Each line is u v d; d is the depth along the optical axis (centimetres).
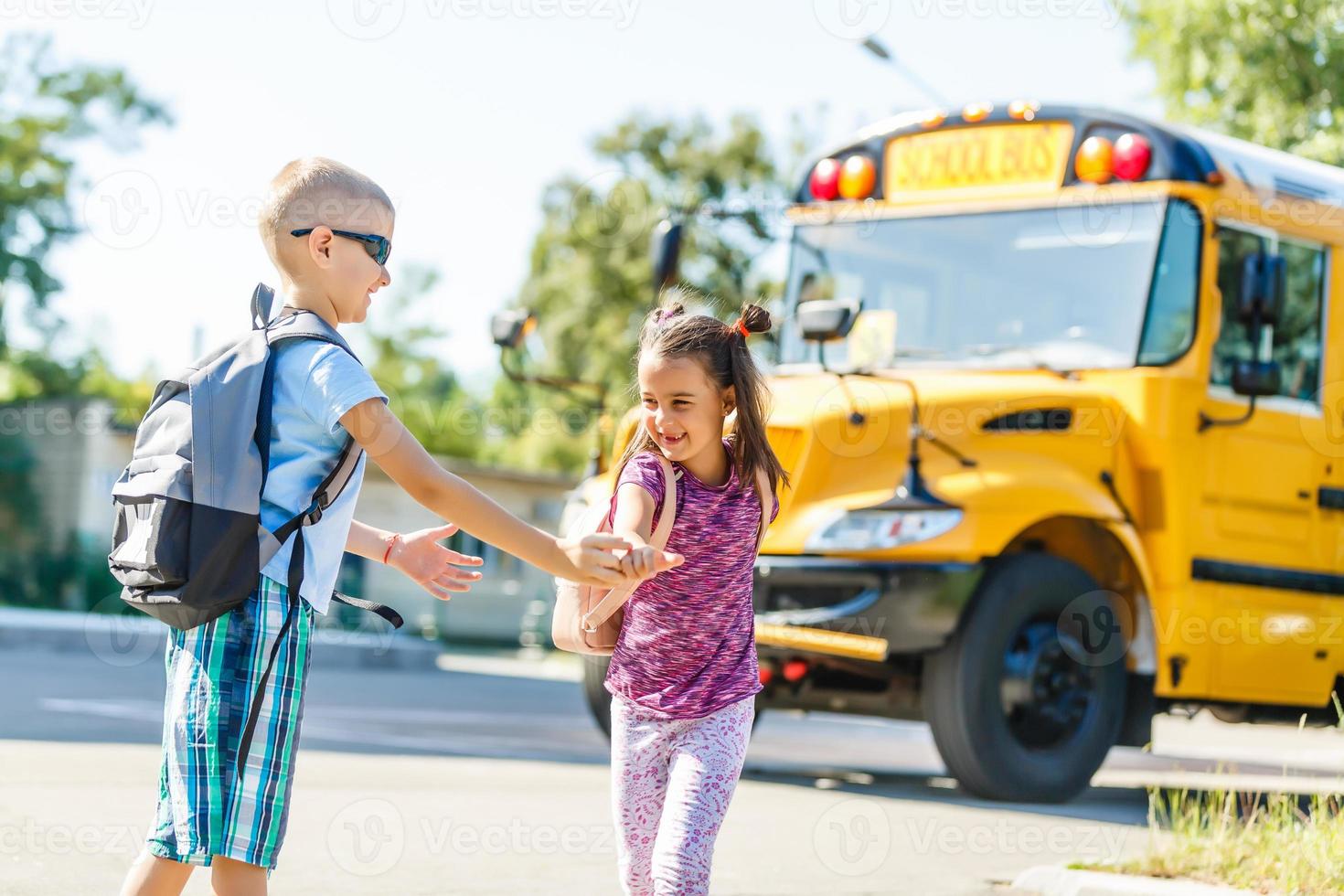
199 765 413
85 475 4003
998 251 1066
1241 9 1600
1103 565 1006
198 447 414
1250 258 988
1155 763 1408
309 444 428
